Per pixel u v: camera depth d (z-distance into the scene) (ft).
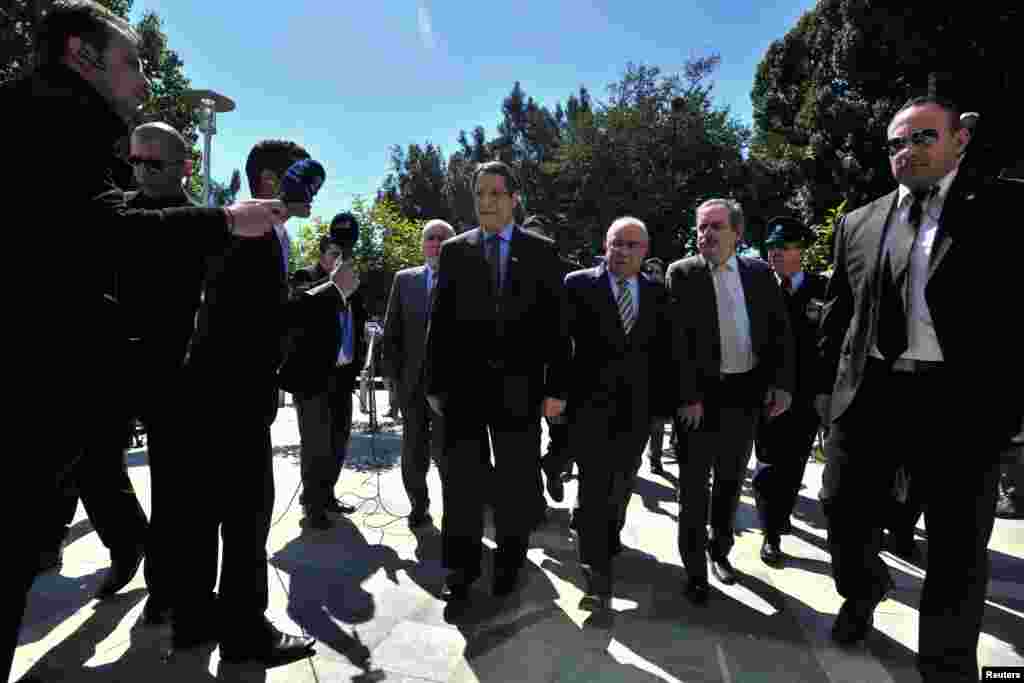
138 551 8.36
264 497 6.90
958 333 5.93
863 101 45.03
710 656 7.13
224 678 6.40
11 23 31.65
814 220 52.44
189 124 49.14
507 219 8.57
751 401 9.13
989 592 9.03
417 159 120.57
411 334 11.39
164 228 4.52
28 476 4.38
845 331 7.60
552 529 11.80
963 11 35.99
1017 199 5.85
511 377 8.32
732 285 9.18
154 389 6.46
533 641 7.36
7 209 4.12
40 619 7.59
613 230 8.84
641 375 8.87
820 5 50.72
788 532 11.74
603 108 87.40
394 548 10.38
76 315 4.50
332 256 12.21
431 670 6.66
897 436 6.57
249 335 6.61
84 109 4.35
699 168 81.20
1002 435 5.84
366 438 20.07
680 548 8.94
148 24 47.06
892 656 7.23
